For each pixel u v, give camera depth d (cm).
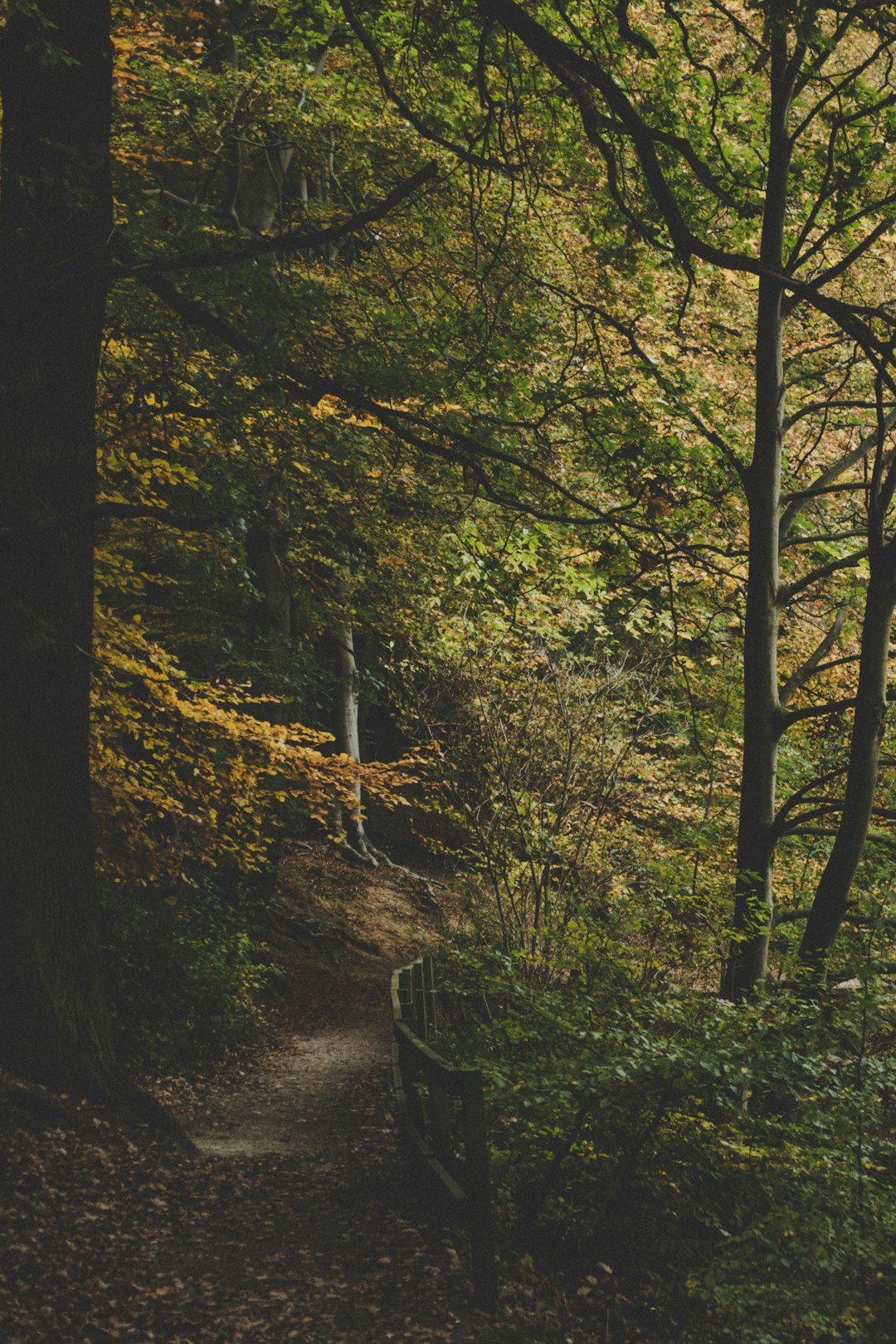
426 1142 686
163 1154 768
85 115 816
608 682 1419
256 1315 526
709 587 1470
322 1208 687
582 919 932
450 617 1495
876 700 1045
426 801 1509
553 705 1395
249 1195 709
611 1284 645
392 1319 526
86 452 838
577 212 1364
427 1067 641
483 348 1110
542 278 1384
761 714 1114
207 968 1395
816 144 1166
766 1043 658
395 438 1281
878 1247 644
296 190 2033
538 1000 793
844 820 1044
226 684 1376
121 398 1052
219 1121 1063
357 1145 920
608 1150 675
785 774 1522
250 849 1360
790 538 1178
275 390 935
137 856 1289
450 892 1545
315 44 1580
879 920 843
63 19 802
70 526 799
